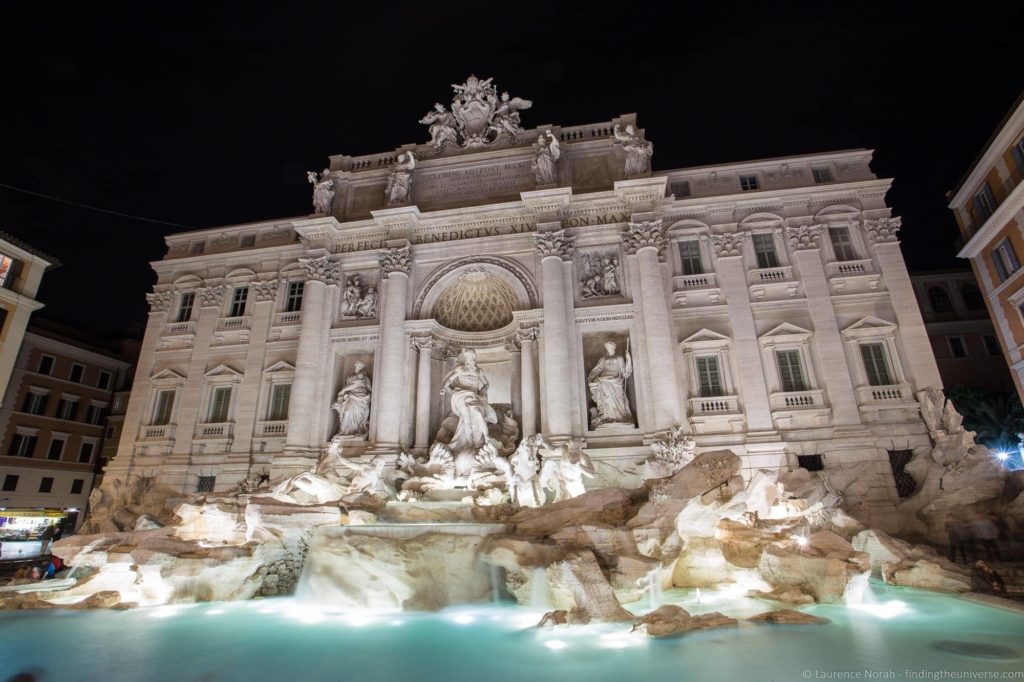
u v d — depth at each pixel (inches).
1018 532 834.2
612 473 1034.1
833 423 1099.9
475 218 1279.5
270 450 1275.8
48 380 1787.6
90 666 424.2
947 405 1034.7
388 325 1208.2
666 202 1250.6
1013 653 421.4
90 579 692.1
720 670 387.5
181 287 1483.8
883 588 705.6
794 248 1228.5
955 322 1717.5
